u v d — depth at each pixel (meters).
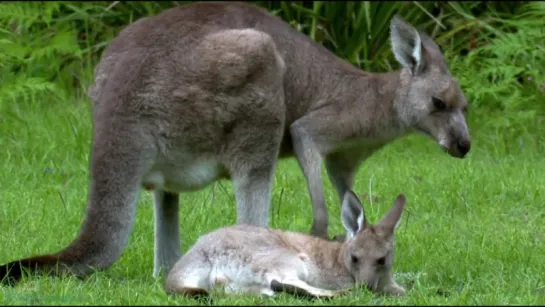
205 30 11.70
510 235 13.29
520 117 18.31
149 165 11.29
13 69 18.73
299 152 12.49
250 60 11.49
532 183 15.84
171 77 11.35
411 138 18.33
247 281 10.20
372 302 9.74
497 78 19.41
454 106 12.93
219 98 11.44
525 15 19.84
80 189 15.41
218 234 10.45
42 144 17.17
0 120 17.64
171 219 12.12
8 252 12.15
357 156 13.14
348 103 12.67
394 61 20.36
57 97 19.30
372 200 15.16
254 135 11.61
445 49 20.12
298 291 9.95
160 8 21.00
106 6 21.23
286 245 10.82
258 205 11.71
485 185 15.87
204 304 9.62
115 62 11.56
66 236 12.99
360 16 20.39
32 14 19.62
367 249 10.80
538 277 11.14
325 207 12.36
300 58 12.52
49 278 10.50
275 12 20.53
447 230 13.71
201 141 11.48
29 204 14.31
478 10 21.19
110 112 11.20
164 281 10.90
